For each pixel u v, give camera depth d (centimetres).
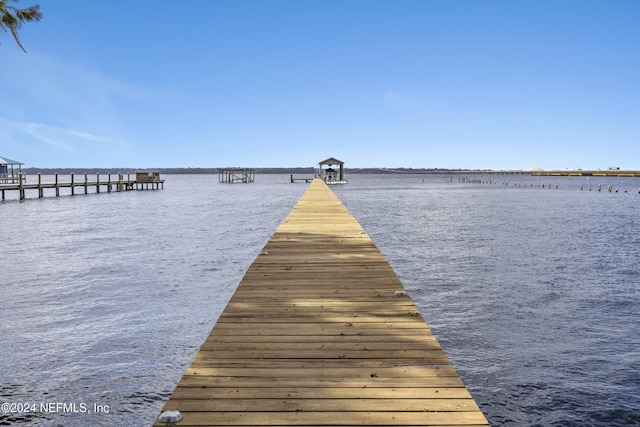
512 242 2003
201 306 1015
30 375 671
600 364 735
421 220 2923
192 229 2372
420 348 413
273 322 491
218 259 1554
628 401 616
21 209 3569
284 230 1261
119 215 3134
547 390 651
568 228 2525
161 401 604
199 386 335
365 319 500
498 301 1087
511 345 816
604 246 1905
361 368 368
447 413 295
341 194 6438
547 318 963
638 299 1105
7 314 945
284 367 370
